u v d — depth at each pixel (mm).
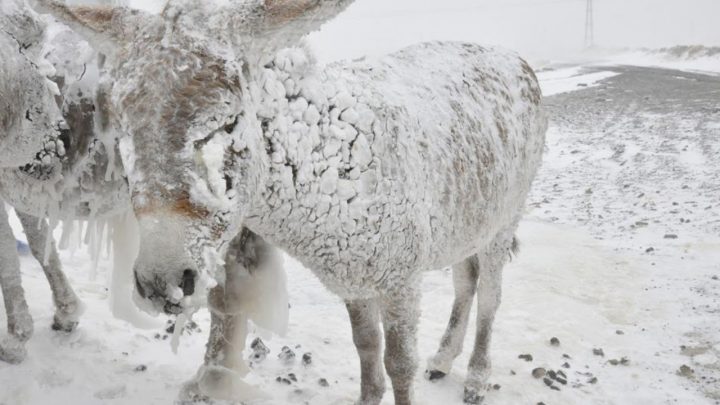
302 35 2428
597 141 12516
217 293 3473
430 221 3172
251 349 4434
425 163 3137
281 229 2777
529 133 4211
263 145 2480
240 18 2281
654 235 7387
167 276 2084
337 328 5016
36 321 4414
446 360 4277
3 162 3365
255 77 2381
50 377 3760
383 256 2906
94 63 3594
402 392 3248
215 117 2127
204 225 2145
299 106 2689
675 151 11188
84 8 2465
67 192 3695
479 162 3551
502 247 4188
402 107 3135
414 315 3152
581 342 4969
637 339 5035
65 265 5656
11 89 3158
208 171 2123
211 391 3615
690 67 32375
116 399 3662
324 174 2732
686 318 5352
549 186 9688
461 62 3871
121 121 2178
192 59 2145
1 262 3822
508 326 5164
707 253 6766
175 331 2521
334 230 2783
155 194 2076
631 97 18531
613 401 4168
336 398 3914
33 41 3338
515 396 4160
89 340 4246
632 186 9422
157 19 2250
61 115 3482
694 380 4438
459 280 4309
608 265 6508
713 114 14367
